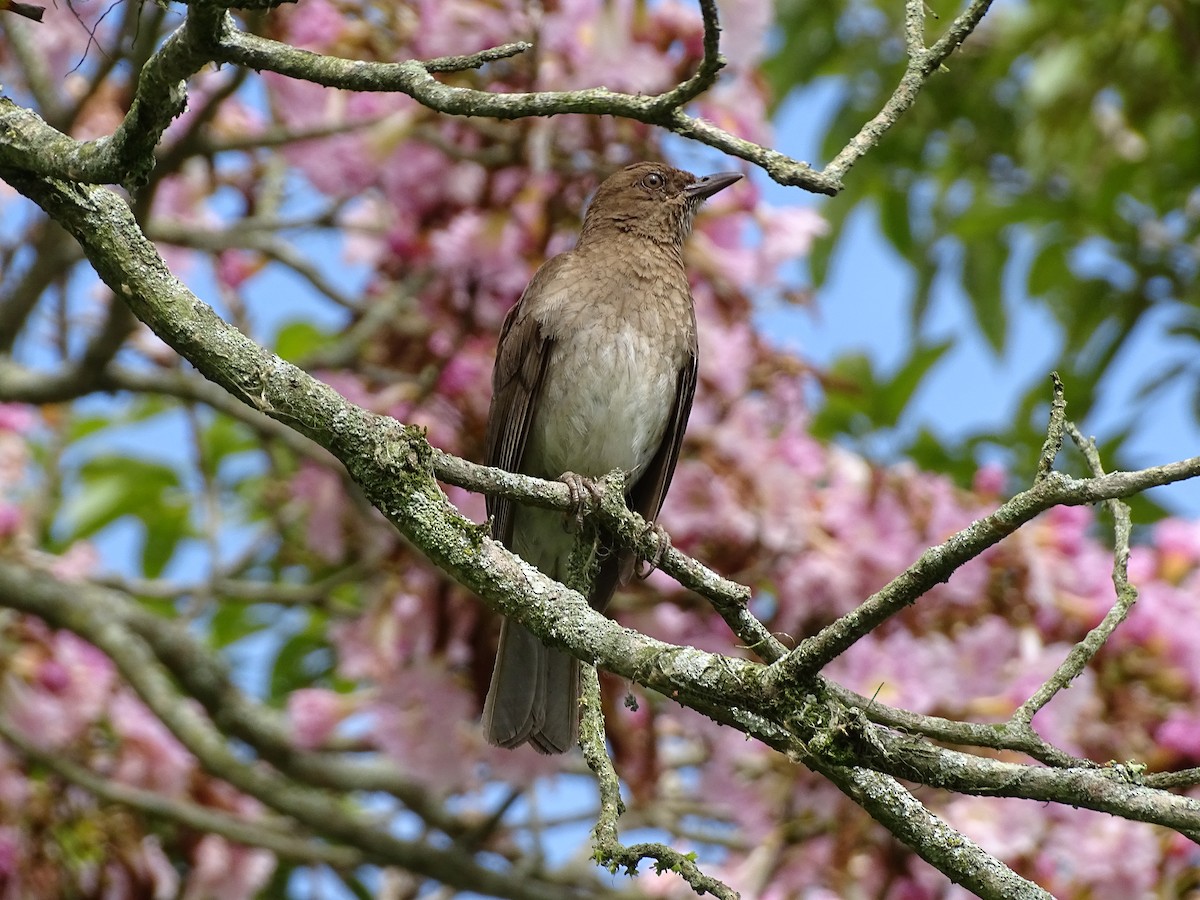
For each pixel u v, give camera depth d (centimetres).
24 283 1052
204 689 1124
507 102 533
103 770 1151
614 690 1015
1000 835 903
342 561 1184
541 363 966
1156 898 906
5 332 1057
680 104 525
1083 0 1291
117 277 575
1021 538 988
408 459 569
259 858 1152
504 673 806
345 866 1116
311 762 1126
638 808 1058
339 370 1080
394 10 1005
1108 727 945
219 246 1103
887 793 521
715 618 1021
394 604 1041
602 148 1017
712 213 1066
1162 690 954
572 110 532
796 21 1438
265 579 1342
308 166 1065
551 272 984
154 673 1084
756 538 1017
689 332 994
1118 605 566
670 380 980
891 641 957
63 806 1093
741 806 988
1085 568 989
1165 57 1294
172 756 1130
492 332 1077
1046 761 535
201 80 1073
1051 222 1309
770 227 1070
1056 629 987
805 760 518
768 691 514
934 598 991
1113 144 1331
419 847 1125
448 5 969
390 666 1034
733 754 996
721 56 517
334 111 1049
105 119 1115
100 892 1083
